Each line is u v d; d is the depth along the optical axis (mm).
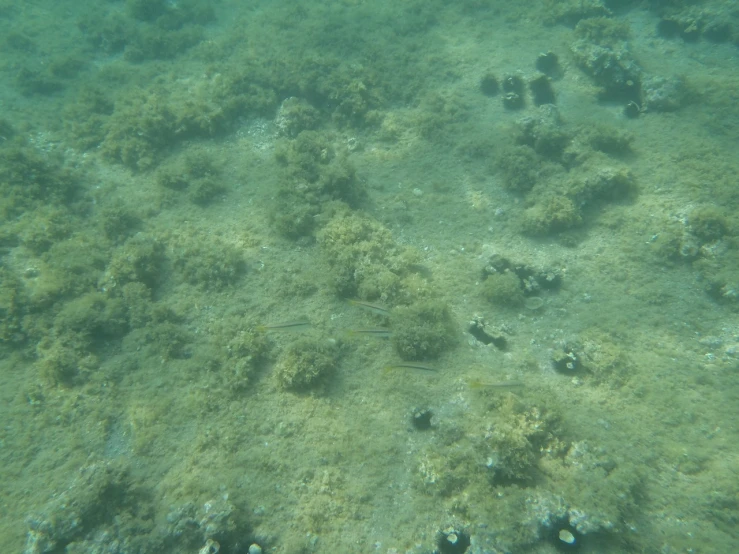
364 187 2074
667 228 1750
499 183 2062
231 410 1423
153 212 2010
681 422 1351
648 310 1618
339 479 1305
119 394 1482
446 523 1222
